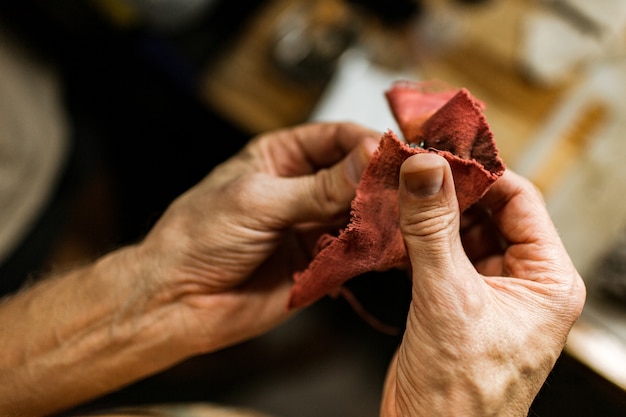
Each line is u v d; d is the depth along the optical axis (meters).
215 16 0.68
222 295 0.41
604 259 0.54
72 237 0.74
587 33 0.61
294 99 0.61
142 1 0.62
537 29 0.62
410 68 0.62
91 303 0.40
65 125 0.64
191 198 0.40
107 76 0.73
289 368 0.67
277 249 0.43
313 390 0.67
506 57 0.62
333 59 0.61
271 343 0.68
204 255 0.39
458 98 0.32
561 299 0.33
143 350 0.41
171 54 0.67
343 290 0.41
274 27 0.63
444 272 0.31
